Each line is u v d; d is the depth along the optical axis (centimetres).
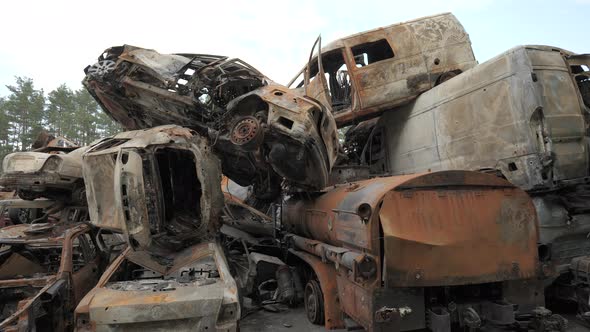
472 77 614
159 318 352
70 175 719
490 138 575
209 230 580
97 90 722
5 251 534
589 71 600
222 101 714
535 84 520
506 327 429
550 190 503
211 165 580
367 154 884
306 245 585
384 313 360
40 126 3494
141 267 513
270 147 634
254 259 636
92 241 583
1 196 981
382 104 767
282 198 755
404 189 374
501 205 389
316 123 611
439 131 677
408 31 791
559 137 515
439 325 358
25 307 372
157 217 536
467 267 370
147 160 528
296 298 618
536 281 402
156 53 702
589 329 476
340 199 482
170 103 696
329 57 840
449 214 375
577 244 506
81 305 361
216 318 361
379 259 368
